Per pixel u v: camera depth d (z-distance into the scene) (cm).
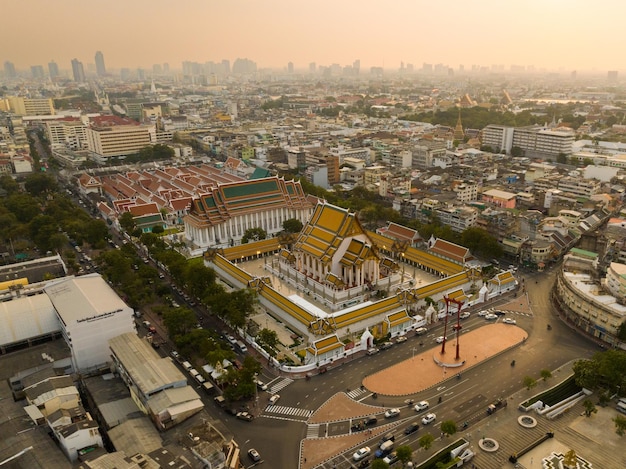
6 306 18625
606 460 13488
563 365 17862
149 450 12794
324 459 13538
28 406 14650
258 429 14725
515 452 13750
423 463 13188
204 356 17625
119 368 16638
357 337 19950
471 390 16512
